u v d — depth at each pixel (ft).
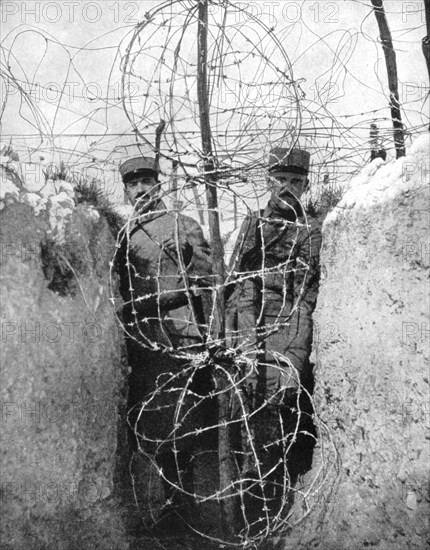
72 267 16.08
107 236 17.46
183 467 18.80
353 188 16.96
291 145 17.11
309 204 19.77
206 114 16.92
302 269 18.01
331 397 16.94
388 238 15.35
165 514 18.24
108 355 16.71
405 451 14.42
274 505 18.49
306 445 18.83
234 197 17.39
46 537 14.71
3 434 14.16
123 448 17.29
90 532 15.71
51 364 15.20
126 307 18.15
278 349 18.76
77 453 15.65
